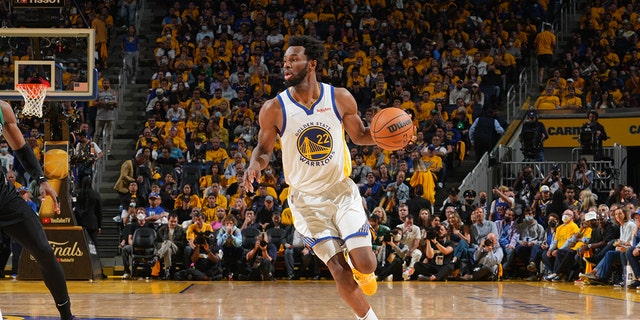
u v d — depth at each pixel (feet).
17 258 39.68
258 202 44.01
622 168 52.19
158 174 47.75
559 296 29.86
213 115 53.67
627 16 66.80
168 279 40.29
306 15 66.39
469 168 52.90
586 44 64.75
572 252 39.34
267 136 14.73
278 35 63.31
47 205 37.52
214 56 62.03
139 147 50.78
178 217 43.34
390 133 14.51
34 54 35.42
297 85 14.62
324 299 27.96
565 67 62.13
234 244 40.37
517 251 41.83
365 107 56.08
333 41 64.49
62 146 37.42
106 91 53.88
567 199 43.34
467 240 41.29
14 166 47.24
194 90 55.36
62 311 15.96
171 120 52.42
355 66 59.11
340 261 14.40
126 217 42.80
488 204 50.21
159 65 62.28
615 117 54.34
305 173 14.69
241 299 27.86
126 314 22.07
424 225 41.63
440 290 33.04
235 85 58.65
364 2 68.13
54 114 36.86
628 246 35.09
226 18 65.92
